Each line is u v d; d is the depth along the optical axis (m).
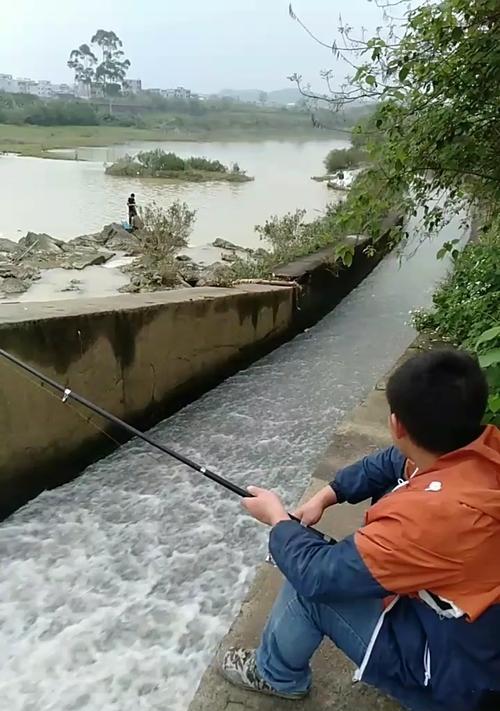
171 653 3.16
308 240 10.98
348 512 3.17
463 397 1.41
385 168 3.95
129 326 5.32
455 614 1.40
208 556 3.89
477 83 3.54
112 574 3.75
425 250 15.29
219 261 13.13
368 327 9.31
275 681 1.97
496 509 1.35
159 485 4.74
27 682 3.00
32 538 4.10
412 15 3.52
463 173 4.07
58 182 30.94
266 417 5.99
